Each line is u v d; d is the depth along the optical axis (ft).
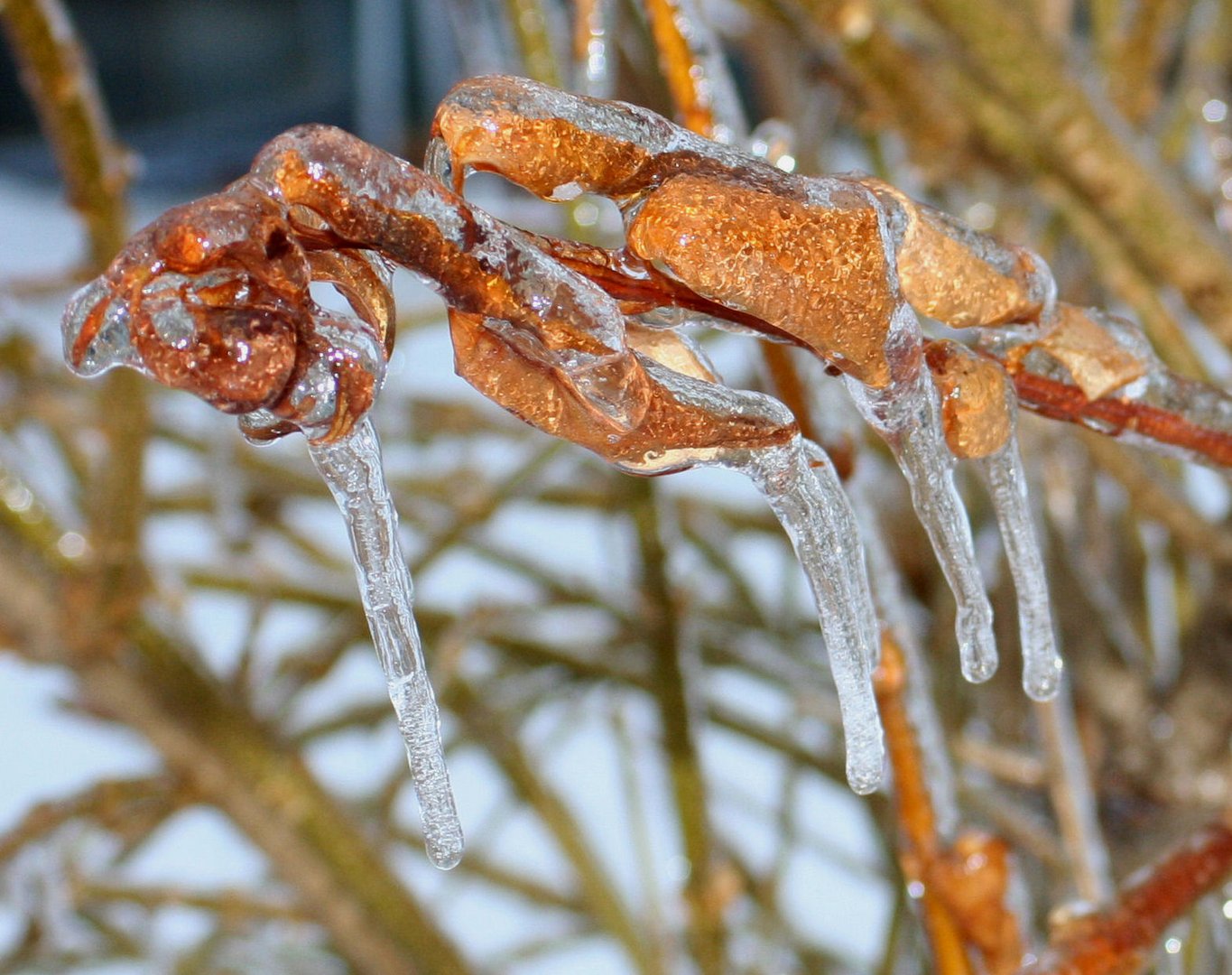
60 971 4.02
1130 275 2.90
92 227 2.62
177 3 9.45
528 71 2.33
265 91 9.61
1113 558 3.97
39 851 3.62
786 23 3.05
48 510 3.03
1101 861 2.57
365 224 1.50
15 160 9.07
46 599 2.99
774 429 1.57
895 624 1.97
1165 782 3.34
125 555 2.97
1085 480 3.89
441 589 6.17
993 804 3.12
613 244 3.03
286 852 3.18
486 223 1.52
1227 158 2.83
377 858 3.24
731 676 4.89
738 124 1.94
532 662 4.08
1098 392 1.67
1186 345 2.93
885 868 3.73
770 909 3.84
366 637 3.67
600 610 4.09
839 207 1.55
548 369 1.54
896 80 3.02
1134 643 3.59
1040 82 2.41
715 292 1.55
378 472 1.54
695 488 4.88
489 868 4.45
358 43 7.86
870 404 1.60
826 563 1.60
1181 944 1.95
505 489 3.48
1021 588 1.67
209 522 4.58
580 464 4.33
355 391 1.50
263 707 3.46
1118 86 3.38
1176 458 1.70
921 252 1.61
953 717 3.39
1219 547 3.27
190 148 9.32
